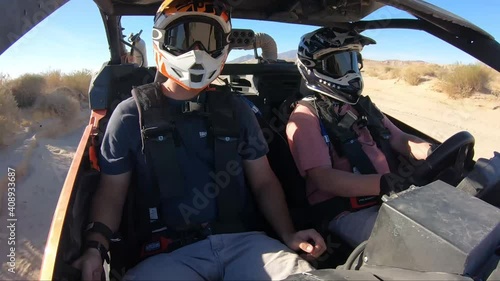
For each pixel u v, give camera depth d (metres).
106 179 2.02
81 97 15.13
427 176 2.14
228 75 3.45
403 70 18.58
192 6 2.00
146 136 1.97
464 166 2.35
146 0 2.89
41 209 5.71
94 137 2.39
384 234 1.44
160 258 1.96
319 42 2.59
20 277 4.20
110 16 3.07
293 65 3.59
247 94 3.42
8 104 10.30
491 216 1.40
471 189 1.82
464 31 2.41
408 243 1.36
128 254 2.06
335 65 2.60
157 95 2.08
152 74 3.06
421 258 1.33
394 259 1.41
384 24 2.99
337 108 2.70
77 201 1.82
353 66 2.64
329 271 1.39
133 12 3.03
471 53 2.49
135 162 2.04
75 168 1.90
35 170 7.18
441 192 1.56
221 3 2.12
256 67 3.44
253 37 3.75
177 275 1.88
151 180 2.01
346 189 2.38
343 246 2.52
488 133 8.46
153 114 2.01
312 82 2.65
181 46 2.03
